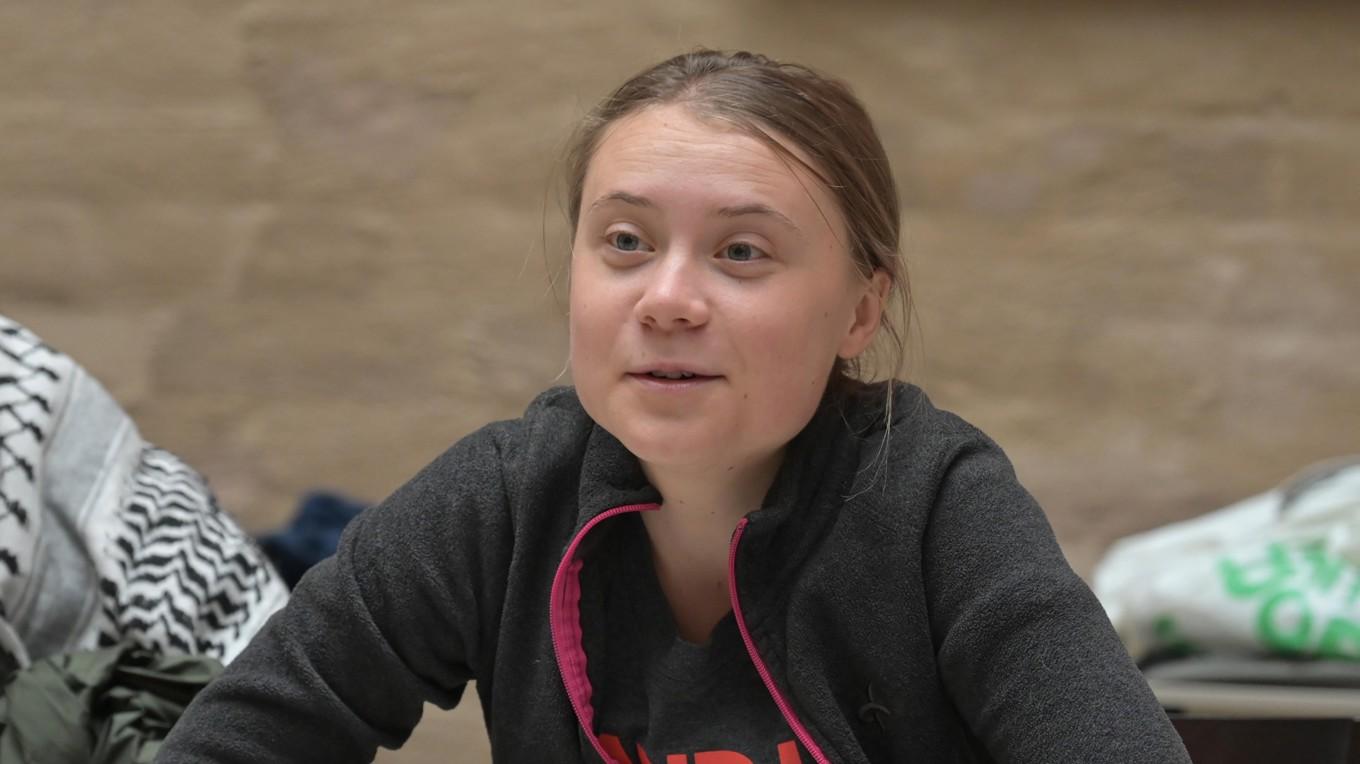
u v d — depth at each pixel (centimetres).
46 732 358
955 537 297
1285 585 547
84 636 399
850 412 321
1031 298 873
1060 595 286
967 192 876
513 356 912
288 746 313
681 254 282
